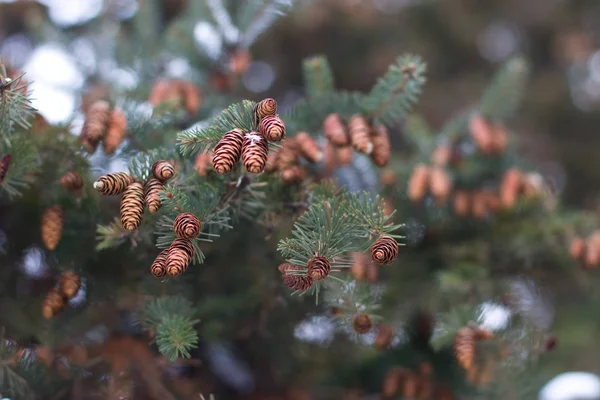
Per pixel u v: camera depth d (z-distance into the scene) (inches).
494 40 123.6
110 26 68.6
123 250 51.7
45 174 51.1
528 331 53.9
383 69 104.1
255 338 56.9
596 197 116.6
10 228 53.9
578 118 121.7
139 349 52.6
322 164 53.9
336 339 56.3
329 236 46.2
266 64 103.0
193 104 56.2
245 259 54.0
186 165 49.9
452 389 56.2
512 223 58.9
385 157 51.9
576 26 125.3
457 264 57.2
